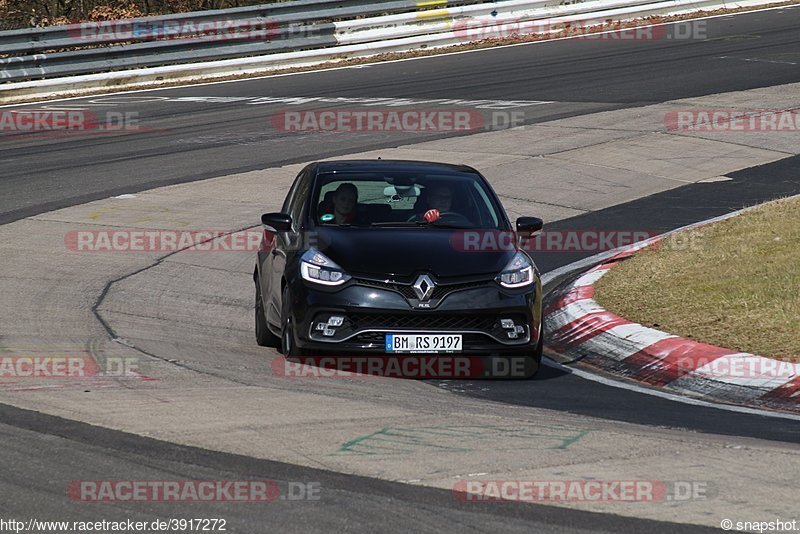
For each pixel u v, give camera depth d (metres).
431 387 31.23
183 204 59.31
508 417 27.03
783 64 94.88
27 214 56.69
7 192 61.56
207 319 40.31
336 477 21.56
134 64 103.19
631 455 23.47
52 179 64.81
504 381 32.50
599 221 56.53
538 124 77.50
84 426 24.73
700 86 87.75
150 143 75.19
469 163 67.69
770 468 22.64
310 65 109.69
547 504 20.17
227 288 45.25
